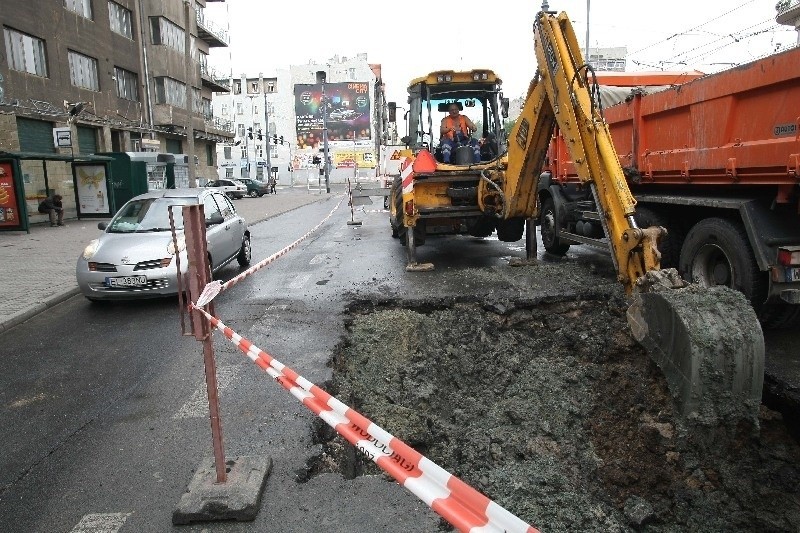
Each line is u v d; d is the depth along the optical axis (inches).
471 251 457.4
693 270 247.8
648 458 160.1
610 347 217.5
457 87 422.3
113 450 157.8
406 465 88.4
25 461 154.0
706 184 241.0
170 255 322.0
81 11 1064.8
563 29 252.7
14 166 683.4
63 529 124.0
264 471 136.1
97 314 310.3
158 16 1355.8
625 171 293.3
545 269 347.9
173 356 234.1
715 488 145.7
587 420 184.5
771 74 196.7
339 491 132.9
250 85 3897.6
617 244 208.7
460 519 74.2
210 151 1824.6
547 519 136.2
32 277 404.2
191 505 123.3
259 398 186.1
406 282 334.6
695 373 152.9
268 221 869.2
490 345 247.3
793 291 203.6
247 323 269.9
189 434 164.6
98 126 1091.9
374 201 1332.4
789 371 188.2
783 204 208.5
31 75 911.0
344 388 198.8
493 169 378.0
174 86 1459.2
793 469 151.4
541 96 289.4
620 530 133.8
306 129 3105.3
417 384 211.5
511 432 179.2
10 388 207.5
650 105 273.7
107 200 904.3
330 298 309.1
